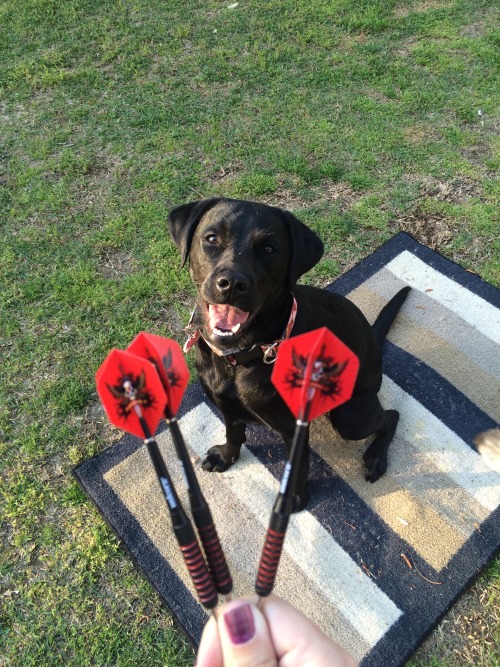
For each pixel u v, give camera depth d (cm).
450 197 88
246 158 94
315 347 22
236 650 24
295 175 91
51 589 55
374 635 52
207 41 116
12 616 54
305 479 59
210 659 26
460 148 94
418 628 52
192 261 51
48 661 51
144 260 81
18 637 53
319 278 80
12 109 105
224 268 44
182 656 51
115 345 73
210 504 61
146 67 111
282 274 49
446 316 76
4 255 82
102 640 52
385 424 63
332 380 23
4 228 86
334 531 59
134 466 63
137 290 77
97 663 51
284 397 24
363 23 117
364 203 87
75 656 52
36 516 60
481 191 89
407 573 56
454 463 63
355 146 95
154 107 103
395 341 74
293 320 49
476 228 84
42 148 97
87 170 93
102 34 119
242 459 64
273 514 24
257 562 57
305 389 23
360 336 58
